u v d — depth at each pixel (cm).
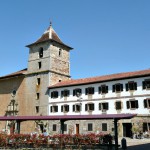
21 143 2672
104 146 2514
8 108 6344
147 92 4284
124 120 4472
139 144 3177
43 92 5778
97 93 4897
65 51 6456
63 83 5603
